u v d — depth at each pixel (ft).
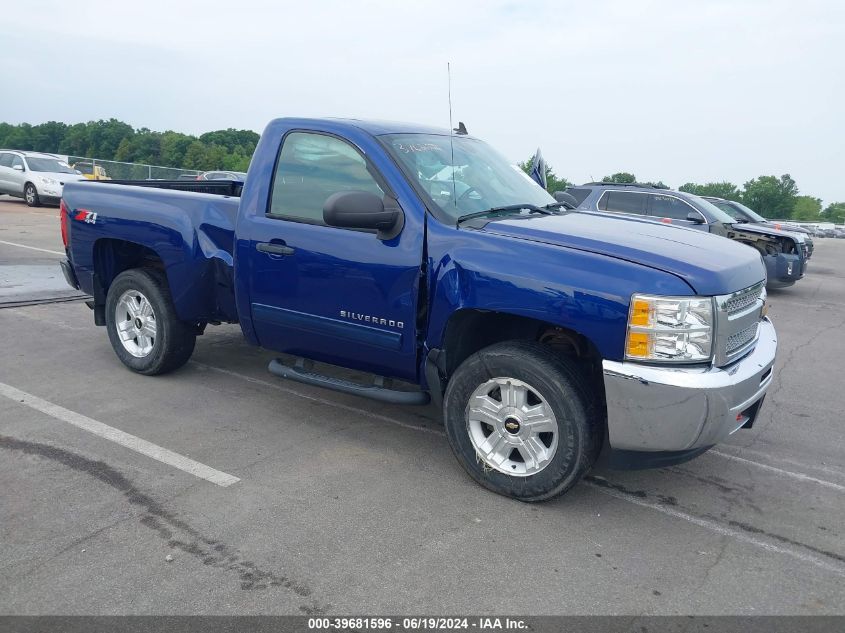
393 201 12.53
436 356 12.17
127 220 16.67
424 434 14.74
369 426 15.06
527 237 11.50
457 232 11.88
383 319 12.63
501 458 11.94
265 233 13.93
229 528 10.67
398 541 10.46
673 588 9.53
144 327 17.47
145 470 12.51
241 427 14.73
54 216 59.11
